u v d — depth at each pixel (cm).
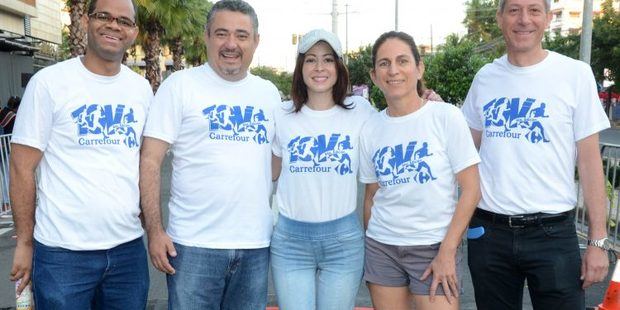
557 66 299
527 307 462
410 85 296
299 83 313
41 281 282
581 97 295
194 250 303
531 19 295
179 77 307
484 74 325
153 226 298
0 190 841
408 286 316
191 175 304
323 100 313
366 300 490
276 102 324
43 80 276
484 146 315
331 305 315
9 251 646
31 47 1789
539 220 298
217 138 302
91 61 286
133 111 296
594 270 297
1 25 1850
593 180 296
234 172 302
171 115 300
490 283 317
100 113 283
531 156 298
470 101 334
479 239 317
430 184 293
